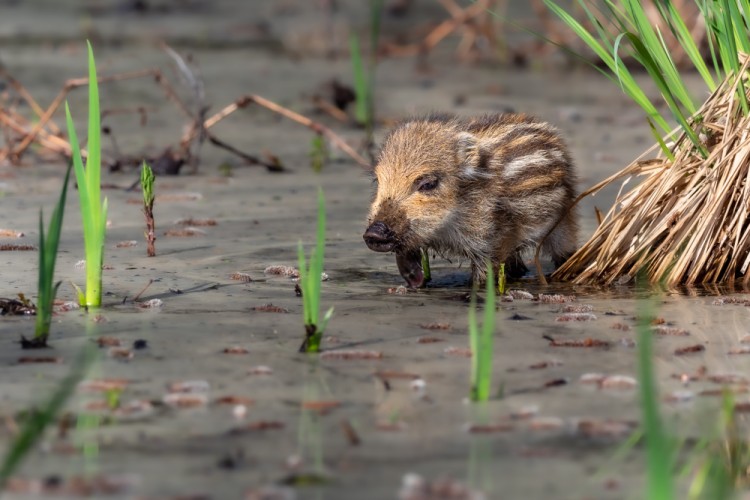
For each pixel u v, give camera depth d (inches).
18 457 247.6
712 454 276.1
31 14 1433.3
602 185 473.7
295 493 248.7
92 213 398.9
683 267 448.8
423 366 339.6
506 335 374.0
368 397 311.4
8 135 713.0
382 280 461.4
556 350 356.8
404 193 462.0
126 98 944.9
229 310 402.0
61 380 321.1
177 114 887.1
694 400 311.1
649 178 463.2
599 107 919.0
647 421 242.5
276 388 318.0
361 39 1267.2
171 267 469.7
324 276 463.5
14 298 409.1
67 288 430.3
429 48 1198.9
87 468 260.8
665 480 236.8
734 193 449.4
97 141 395.5
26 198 606.2
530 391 317.7
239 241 523.2
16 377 323.3
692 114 462.6
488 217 472.4
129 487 250.5
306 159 743.7
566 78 1087.0
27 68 1061.8
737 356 350.9
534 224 485.1
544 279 464.8
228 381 323.0
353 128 848.9
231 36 1323.8
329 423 291.4
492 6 1204.5
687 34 470.0
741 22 452.8
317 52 1227.9
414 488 249.6
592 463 268.1
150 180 485.7
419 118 504.1
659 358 348.8
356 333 375.2
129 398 307.4
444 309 412.2
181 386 315.3
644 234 458.6
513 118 521.7
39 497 245.4
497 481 257.3
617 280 459.5
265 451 272.4
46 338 354.3
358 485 253.3
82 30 1318.9
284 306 408.8
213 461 266.1
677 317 398.0
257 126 860.0
